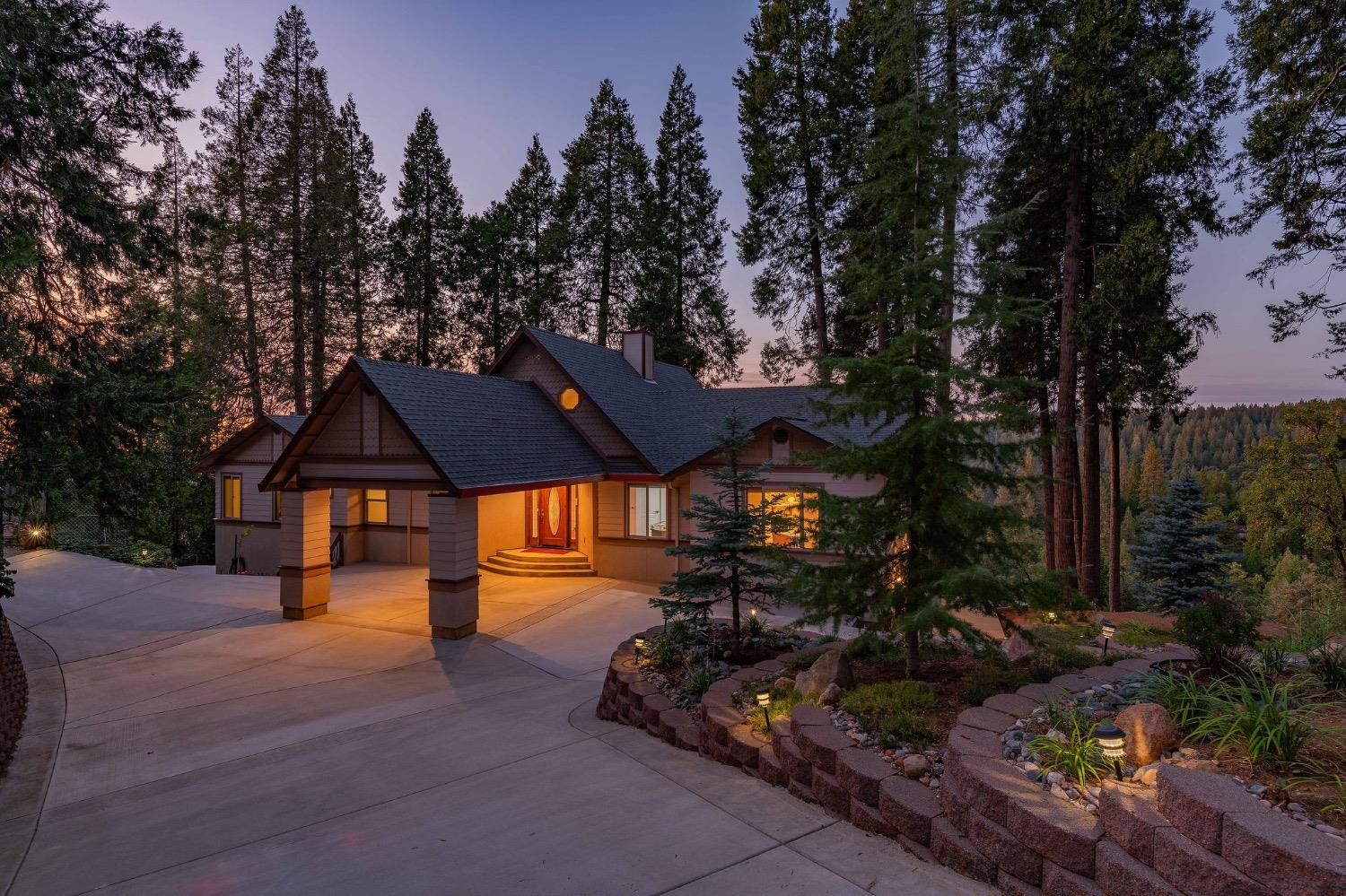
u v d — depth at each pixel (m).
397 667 11.50
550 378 20.34
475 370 39.88
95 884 4.78
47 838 5.74
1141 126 16.27
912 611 6.38
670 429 20.83
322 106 31.83
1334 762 3.83
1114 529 22.05
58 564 20.28
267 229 30.67
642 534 19.00
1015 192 18.94
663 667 8.84
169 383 13.29
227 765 7.36
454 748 7.49
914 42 7.62
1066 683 5.86
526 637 13.34
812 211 26.31
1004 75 15.70
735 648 9.19
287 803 6.14
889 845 4.52
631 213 36.41
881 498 6.73
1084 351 17.53
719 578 9.51
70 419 12.02
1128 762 4.26
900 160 7.35
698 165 36.91
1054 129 16.77
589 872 4.41
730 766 6.28
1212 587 23.09
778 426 16.86
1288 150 14.53
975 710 5.28
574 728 8.14
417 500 21.36
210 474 24.16
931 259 6.45
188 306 28.50
